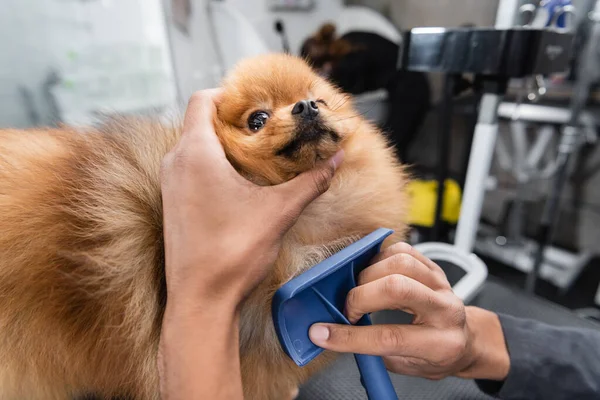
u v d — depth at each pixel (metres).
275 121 0.47
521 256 1.81
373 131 0.62
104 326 0.46
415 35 0.80
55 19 1.17
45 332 0.47
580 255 1.84
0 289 0.46
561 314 0.88
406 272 0.43
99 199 0.47
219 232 0.37
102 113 0.68
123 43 1.28
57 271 0.45
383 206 0.55
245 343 0.46
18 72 1.14
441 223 1.49
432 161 1.91
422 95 1.60
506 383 0.59
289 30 1.57
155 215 0.46
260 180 0.47
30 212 0.48
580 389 0.57
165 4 1.27
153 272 0.45
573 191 1.89
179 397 0.35
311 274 0.41
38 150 0.55
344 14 1.70
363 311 0.42
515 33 0.69
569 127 1.39
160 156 0.51
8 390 0.53
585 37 1.27
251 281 0.38
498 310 0.90
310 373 0.54
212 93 0.52
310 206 0.51
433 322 0.42
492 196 2.01
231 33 1.37
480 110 0.92
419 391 0.70
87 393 0.60
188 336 0.35
